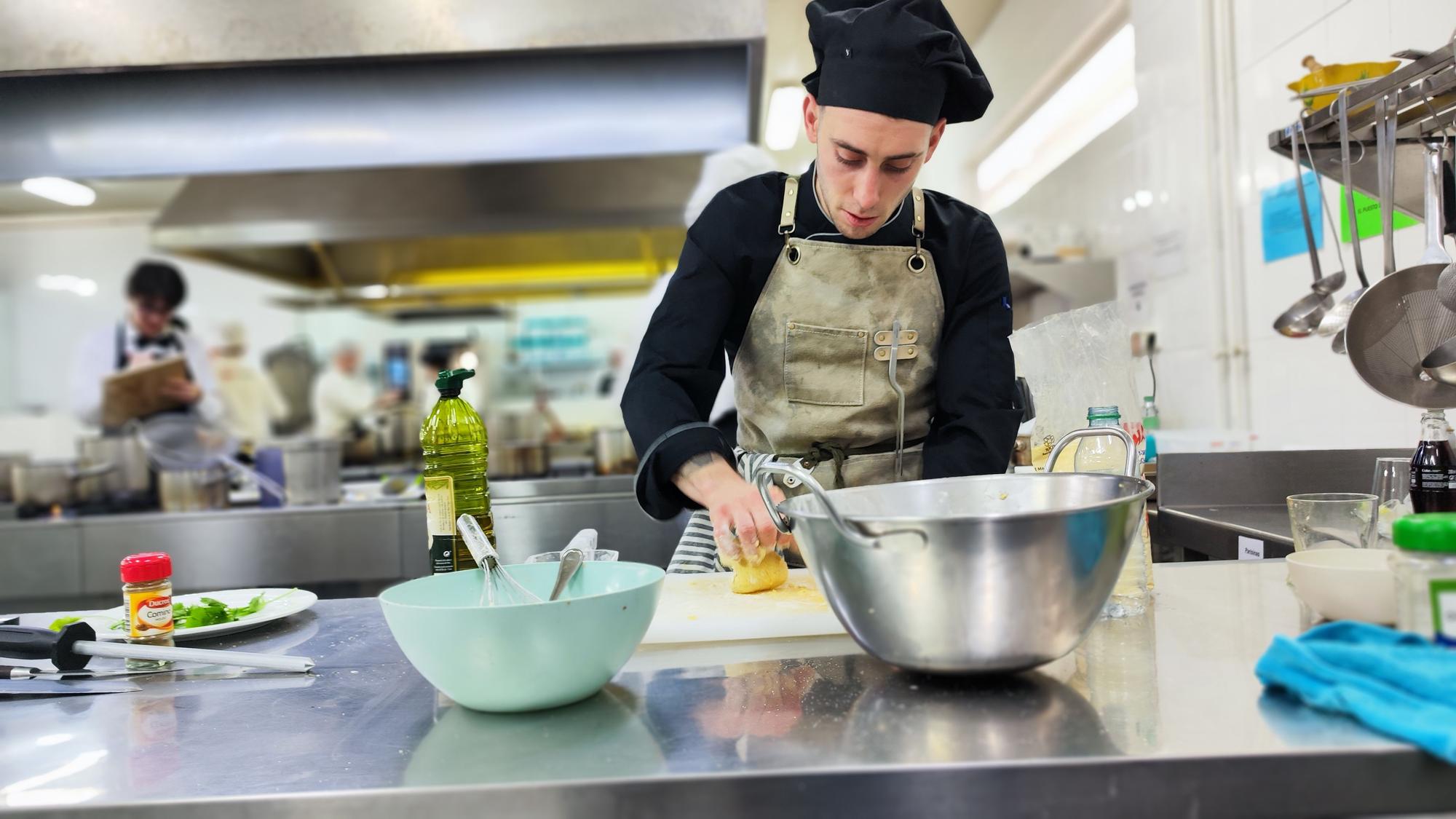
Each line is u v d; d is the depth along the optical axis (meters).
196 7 2.14
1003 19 4.21
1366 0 1.96
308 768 0.65
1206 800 0.58
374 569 2.59
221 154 2.97
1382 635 0.69
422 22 2.17
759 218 1.28
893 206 1.17
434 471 1.13
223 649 1.01
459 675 0.73
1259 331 2.47
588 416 6.55
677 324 1.23
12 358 6.45
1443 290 1.17
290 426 6.52
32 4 2.13
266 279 4.99
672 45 2.21
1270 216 2.38
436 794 0.60
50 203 5.54
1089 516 0.69
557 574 0.92
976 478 0.93
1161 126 2.91
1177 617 0.92
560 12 2.17
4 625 0.96
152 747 0.71
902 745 0.63
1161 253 2.96
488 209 4.18
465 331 6.56
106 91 2.51
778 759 0.62
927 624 0.71
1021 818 0.58
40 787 0.64
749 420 1.41
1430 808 0.58
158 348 4.29
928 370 1.37
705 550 1.42
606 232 5.07
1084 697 0.71
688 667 0.86
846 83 1.06
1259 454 1.81
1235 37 2.52
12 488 3.07
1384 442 2.00
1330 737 0.60
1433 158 1.35
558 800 0.60
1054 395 1.14
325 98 2.68
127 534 2.59
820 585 0.77
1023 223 3.76
